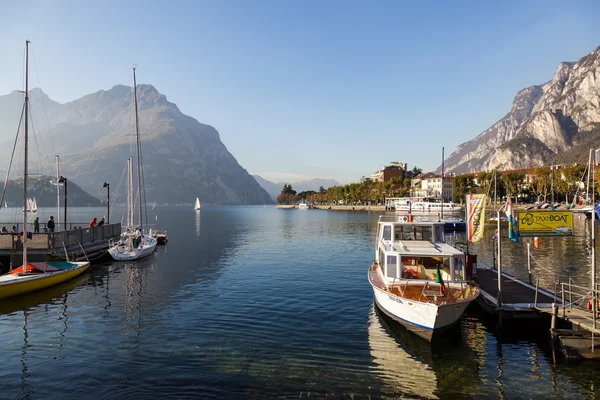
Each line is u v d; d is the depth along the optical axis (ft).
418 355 59.31
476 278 92.63
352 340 64.90
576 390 49.24
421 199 531.91
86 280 114.01
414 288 71.46
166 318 76.64
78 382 50.03
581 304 70.44
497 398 47.19
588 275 117.29
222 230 314.96
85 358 57.36
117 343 63.21
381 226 90.79
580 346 58.23
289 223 401.08
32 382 50.11
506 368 55.36
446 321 63.26
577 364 56.75
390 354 59.31
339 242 213.66
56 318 77.00
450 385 50.24
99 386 48.96
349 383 50.14
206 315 78.59
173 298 92.38
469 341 65.26
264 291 98.94
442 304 60.44
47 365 55.06
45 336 66.69
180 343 63.10
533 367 55.77
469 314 79.41
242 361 56.24
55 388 48.55
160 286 105.60
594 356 57.77
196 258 157.79
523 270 126.11
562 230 67.10
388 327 71.26
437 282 71.87
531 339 66.33
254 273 123.85
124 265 140.97
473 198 92.02
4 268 122.21
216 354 58.70
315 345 62.59
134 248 160.76
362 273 123.13
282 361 56.34
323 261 147.43
